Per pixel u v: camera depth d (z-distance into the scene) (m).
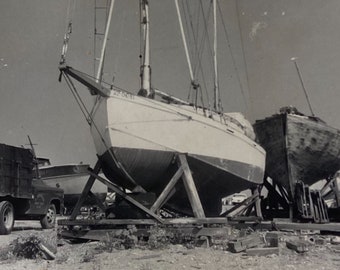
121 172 9.37
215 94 14.12
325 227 9.59
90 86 8.48
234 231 9.05
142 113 9.03
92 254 6.69
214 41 14.58
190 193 9.00
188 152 9.59
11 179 10.69
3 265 5.90
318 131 15.03
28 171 11.59
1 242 8.50
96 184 21.91
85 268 5.66
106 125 8.73
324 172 16.45
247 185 12.10
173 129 9.44
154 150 9.16
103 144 9.10
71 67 8.28
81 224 8.63
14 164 10.90
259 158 12.45
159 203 8.77
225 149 10.58
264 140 15.37
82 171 22.53
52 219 13.09
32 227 13.59
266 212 15.75
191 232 8.16
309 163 15.46
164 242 7.74
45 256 6.57
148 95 10.67
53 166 22.47
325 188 16.70
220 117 11.12
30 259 6.48
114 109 8.68
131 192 10.05
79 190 22.09
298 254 6.75
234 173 10.93
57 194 13.55
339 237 9.12
